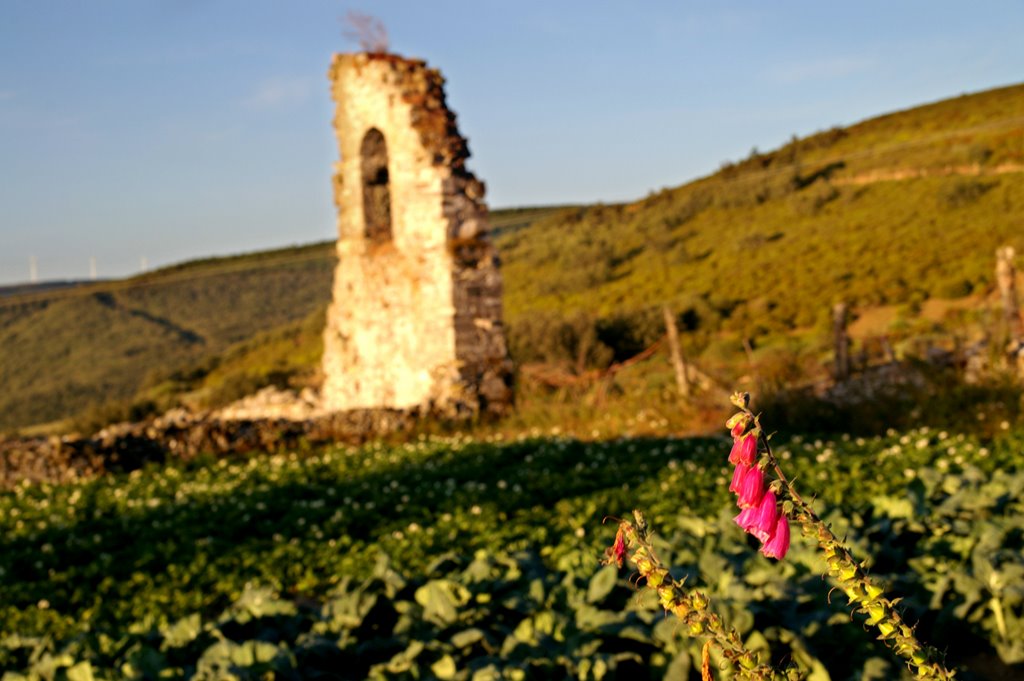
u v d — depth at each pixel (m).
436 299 21.27
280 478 15.35
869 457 12.52
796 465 12.31
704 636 2.65
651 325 40.47
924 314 38.06
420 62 22.08
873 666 5.16
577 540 9.60
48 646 7.04
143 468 17.86
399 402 22.78
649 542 2.70
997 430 13.73
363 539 11.14
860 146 84.81
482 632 6.20
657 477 12.94
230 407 30.50
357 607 6.89
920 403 15.46
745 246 61.72
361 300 24.03
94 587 10.06
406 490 13.38
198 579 9.93
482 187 21.52
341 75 23.98
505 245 86.38
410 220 21.81
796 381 19.94
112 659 6.82
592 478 13.40
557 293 61.16
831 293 44.88
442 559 8.13
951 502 8.15
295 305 92.06
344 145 24.28
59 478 17.48
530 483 13.27
